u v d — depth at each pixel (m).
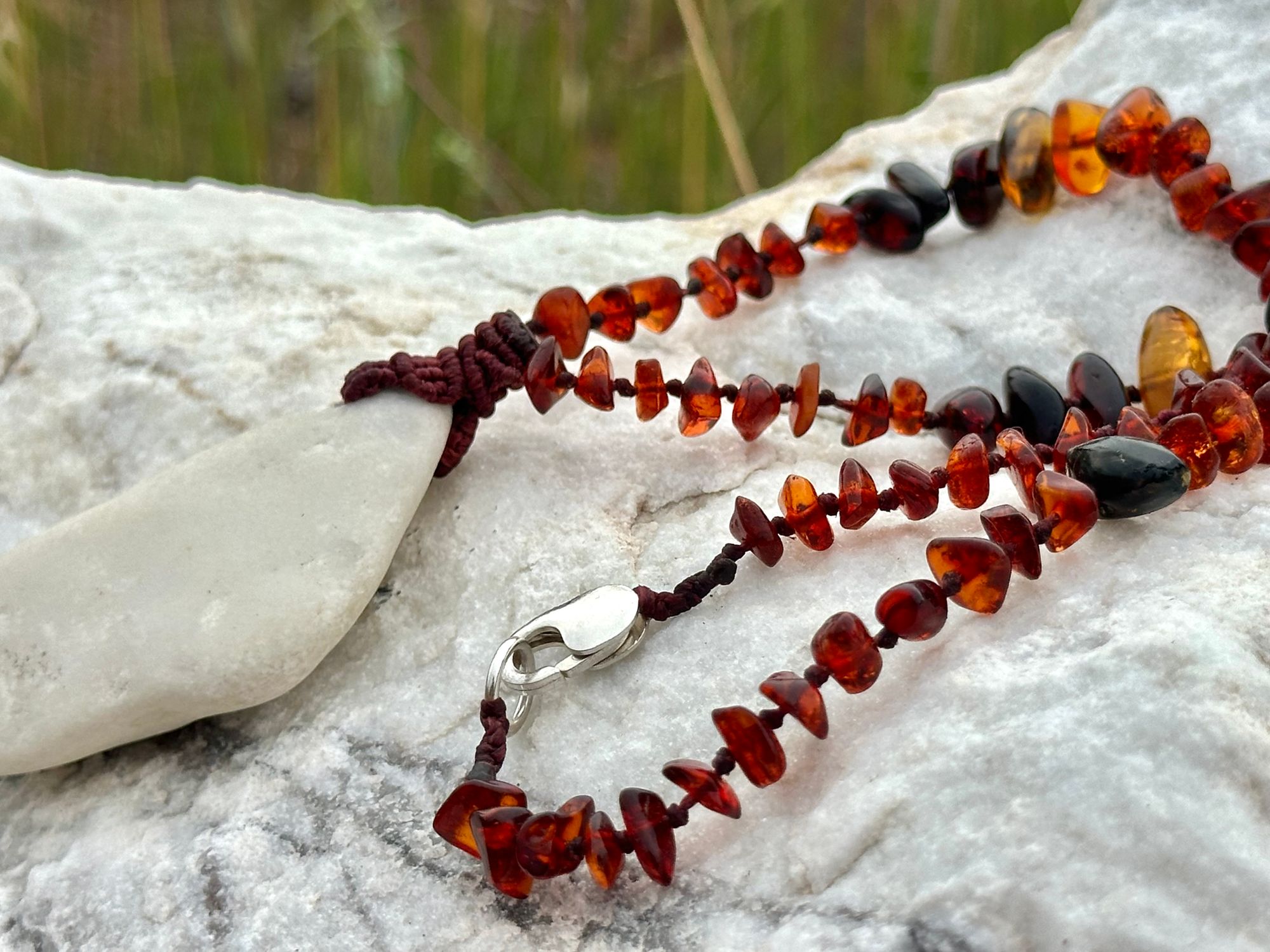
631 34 0.24
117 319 0.15
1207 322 0.15
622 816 0.10
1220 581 0.11
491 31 0.25
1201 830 0.09
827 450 0.14
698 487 0.13
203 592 0.11
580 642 0.11
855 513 0.12
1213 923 0.09
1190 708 0.10
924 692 0.11
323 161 0.24
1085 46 0.17
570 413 0.14
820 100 0.25
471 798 0.10
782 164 0.25
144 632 0.11
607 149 0.25
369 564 0.12
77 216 0.16
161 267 0.15
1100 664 0.10
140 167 0.24
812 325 0.15
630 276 0.16
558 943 0.10
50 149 0.24
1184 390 0.12
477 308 0.15
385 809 0.11
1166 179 0.15
